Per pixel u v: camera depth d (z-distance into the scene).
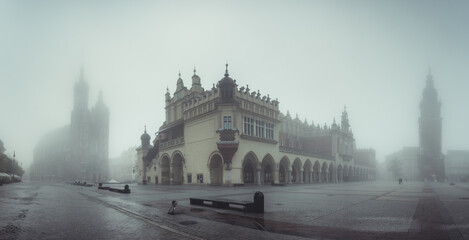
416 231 11.20
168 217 14.52
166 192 33.03
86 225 12.53
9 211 16.67
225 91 49.91
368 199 24.08
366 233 10.89
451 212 16.19
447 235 10.54
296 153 65.81
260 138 54.09
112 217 14.63
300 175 68.31
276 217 14.43
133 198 25.27
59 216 14.98
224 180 48.19
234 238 10.23
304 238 10.21
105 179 162.88
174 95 68.00
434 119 148.88
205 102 53.91
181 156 59.81
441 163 144.50
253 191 34.28
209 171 51.72
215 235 10.67
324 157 80.94
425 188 47.81
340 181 90.62
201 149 53.91
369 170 128.62
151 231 11.34
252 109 54.03
